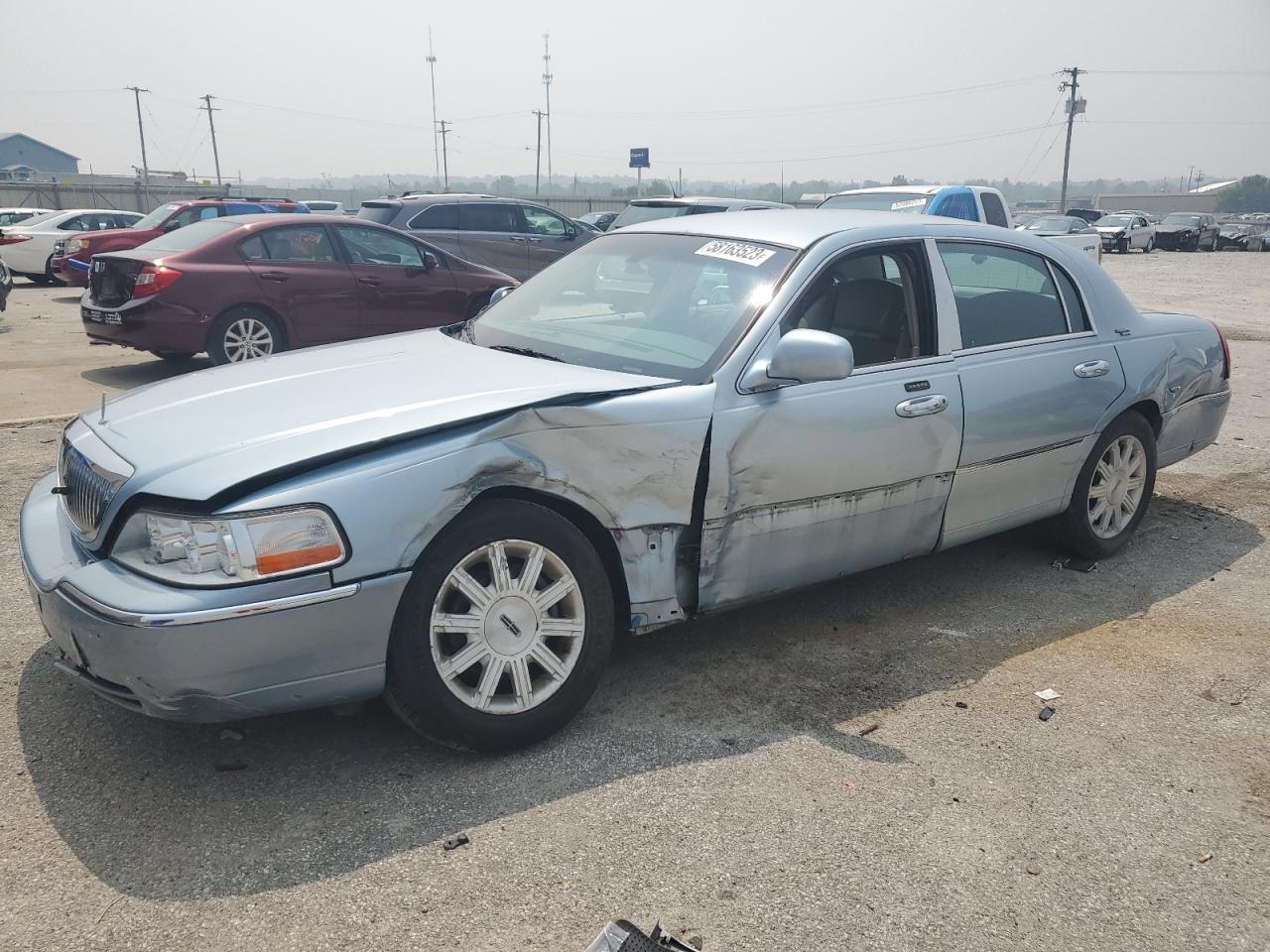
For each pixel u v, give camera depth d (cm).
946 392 407
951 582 484
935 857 279
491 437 304
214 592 268
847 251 396
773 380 355
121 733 331
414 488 290
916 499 407
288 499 275
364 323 991
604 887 262
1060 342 463
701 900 258
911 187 1354
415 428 297
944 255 427
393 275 1002
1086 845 287
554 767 317
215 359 922
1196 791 315
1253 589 482
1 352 1095
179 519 275
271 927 245
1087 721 356
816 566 386
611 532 333
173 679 267
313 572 277
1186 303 1770
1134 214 4109
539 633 321
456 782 307
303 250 962
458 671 307
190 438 304
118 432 322
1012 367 434
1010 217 1383
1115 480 502
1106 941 250
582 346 387
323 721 342
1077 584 484
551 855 274
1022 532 552
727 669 388
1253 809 306
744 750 330
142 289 895
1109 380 476
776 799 302
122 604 267
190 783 304
